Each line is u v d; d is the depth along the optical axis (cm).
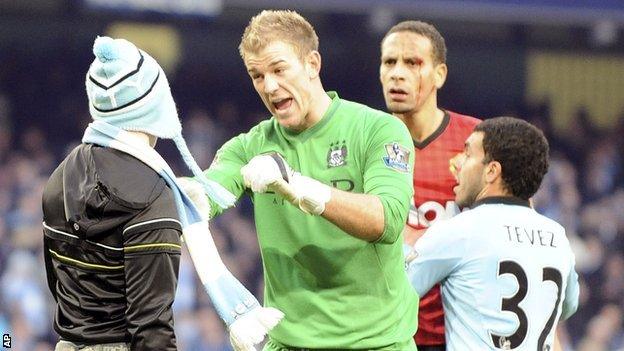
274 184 1265
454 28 7000
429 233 1585
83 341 1250
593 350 4650
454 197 1836
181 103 6675
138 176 1241
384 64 1867
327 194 1282
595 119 7288
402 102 1838
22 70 6456
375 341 1411
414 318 1482
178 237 1248
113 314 1248
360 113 1428
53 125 6300
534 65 7231
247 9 6644
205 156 5831
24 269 3928
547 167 1592
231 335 1273
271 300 1452
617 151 6869
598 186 6494
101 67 1256
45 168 5434
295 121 1392
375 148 1393
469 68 7169
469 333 1555
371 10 5684
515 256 1539
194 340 3862
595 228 5697
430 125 1858
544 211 5606
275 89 1366
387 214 1316
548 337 1565
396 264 1434
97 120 1275
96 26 6625
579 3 5781
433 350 1778
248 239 4822
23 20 6519
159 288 1223
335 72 7006
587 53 7262
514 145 1564
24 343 3778
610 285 5228
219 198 1353
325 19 6900
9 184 4956
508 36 7144
